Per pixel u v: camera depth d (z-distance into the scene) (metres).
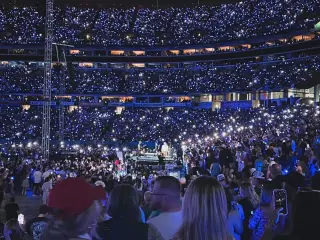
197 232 4.65
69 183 3.94
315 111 46.47
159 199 5.89
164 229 5.71
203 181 4.80
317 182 7.62
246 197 9.72
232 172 18.08
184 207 4.81
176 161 47.50
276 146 30.08
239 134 48.91
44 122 45.62
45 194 25.84
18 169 36.72
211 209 4.68
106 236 4.77
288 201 6.48
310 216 4.09
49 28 47.00
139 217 5.19
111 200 5.15
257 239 7.25
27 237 8.45
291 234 4.19
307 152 21.91
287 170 19.61
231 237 4.75
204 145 48.81
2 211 15.09
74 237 3.82
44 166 37.81
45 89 46.19
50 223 3.89
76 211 3.84
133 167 42.66
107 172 33.97
